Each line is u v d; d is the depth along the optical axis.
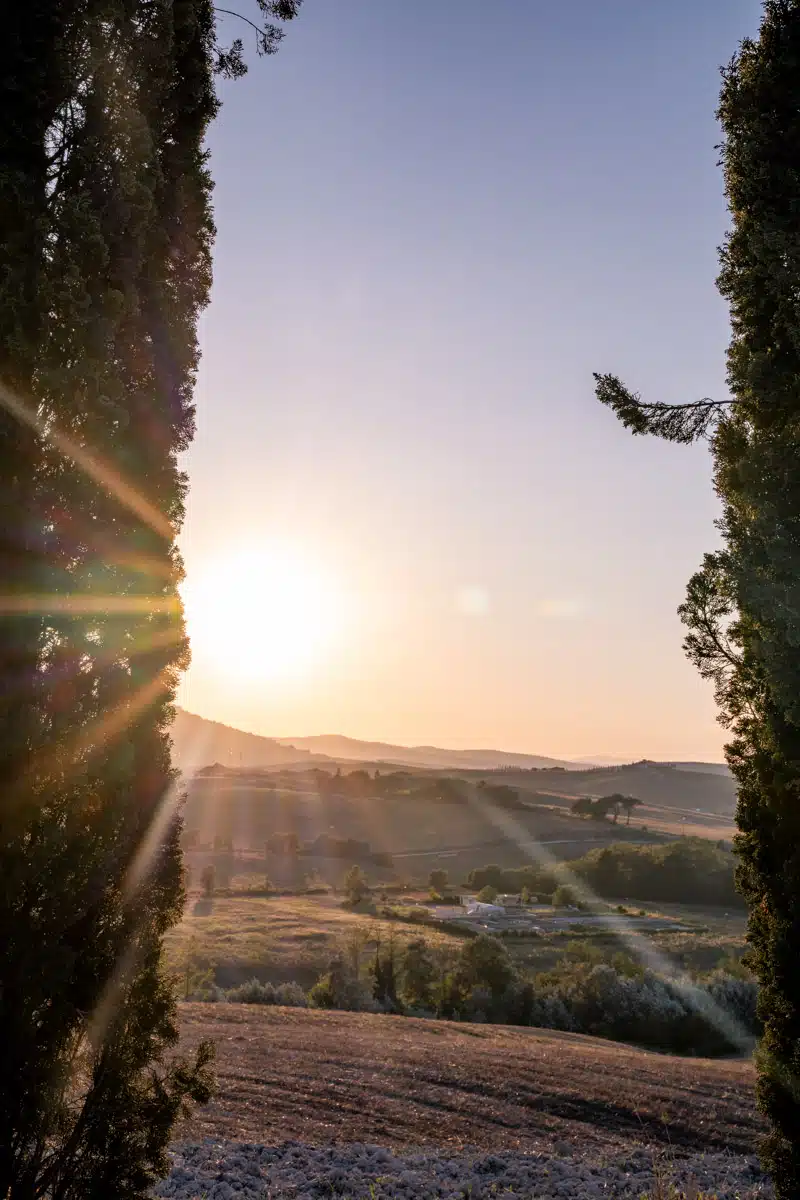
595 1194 12.02
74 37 6.37
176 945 78.62
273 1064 21.62
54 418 6.09
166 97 7.29
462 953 61.34
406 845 198.50
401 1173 12.92
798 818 7.34
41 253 5.91
